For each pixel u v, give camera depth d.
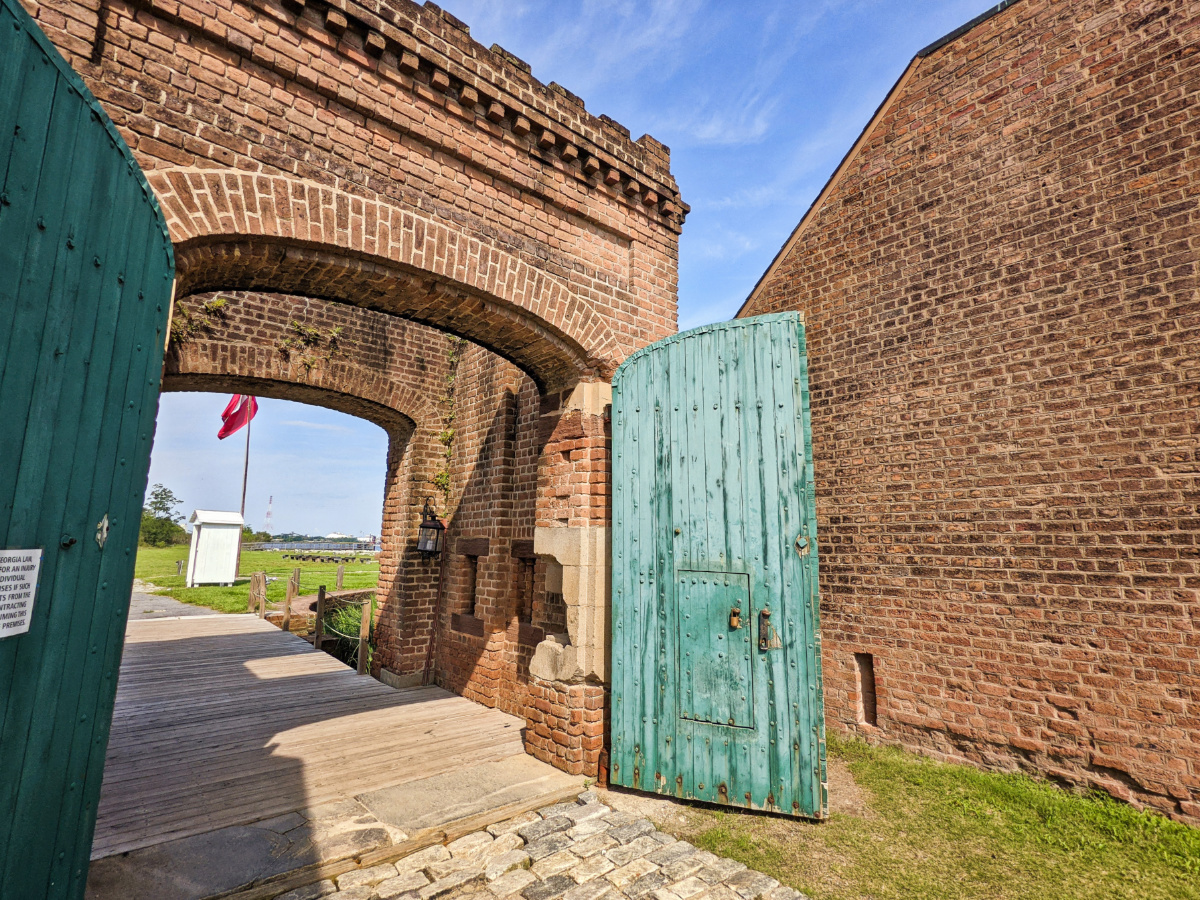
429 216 4.46
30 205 1.78
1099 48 5.11
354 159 4.13
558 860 3.60
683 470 4.90
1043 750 4.86
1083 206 5.05
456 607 8.00
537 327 5.16
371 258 4.17
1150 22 4.86
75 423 2.06
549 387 5.99
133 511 2.54
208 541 21.44
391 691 7.58
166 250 2.74
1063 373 5.02
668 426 5.03
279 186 3.73
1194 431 4.37
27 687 1.83
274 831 3.78
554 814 4.23
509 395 7.49
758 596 4.48
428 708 6.77
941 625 5.54
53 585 1.96
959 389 5.63
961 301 5.70
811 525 4.37
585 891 3.27
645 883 3.35
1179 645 4.32
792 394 4.57
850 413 6.40
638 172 5.79
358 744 5.46
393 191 4.29
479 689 7.10
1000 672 5.15
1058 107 5.29
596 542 5.20
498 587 7.07
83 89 2.06
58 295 1.93
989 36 5.80
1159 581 4.44
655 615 4.81
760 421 4.66
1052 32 5.39
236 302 7.54
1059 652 4.86
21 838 1.83
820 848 3.77
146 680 7.76
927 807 4.42
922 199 6.10
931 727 5.50
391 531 9.22
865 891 3.31
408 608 8.29
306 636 11.60
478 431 8.13
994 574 5.25
